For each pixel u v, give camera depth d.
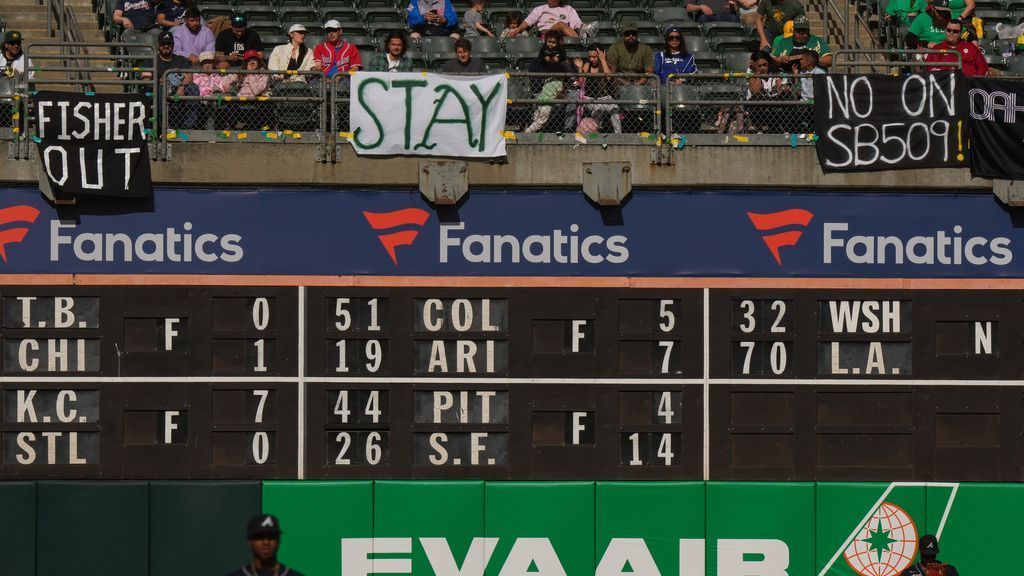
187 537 58.94
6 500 58.31
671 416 59.97
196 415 59.16
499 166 60.47
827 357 60.34
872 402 60.19
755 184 60.66
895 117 60.97
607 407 59.91
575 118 63.50
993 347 60.44
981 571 60.06
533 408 59.84
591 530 59.69
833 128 60.88
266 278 59.59
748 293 60.34
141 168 59.34
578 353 59.94
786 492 59.72
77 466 58.94
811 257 60.78
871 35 81.19
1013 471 60.09
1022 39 80.88
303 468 59.47
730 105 63.12
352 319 59.78
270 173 59.91
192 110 62.19
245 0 86.75
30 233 59.28
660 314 60.19
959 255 60.94
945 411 60.22
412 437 59.69
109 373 59.03
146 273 59.53
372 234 60.22
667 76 63.56
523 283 60.09
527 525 59.56
